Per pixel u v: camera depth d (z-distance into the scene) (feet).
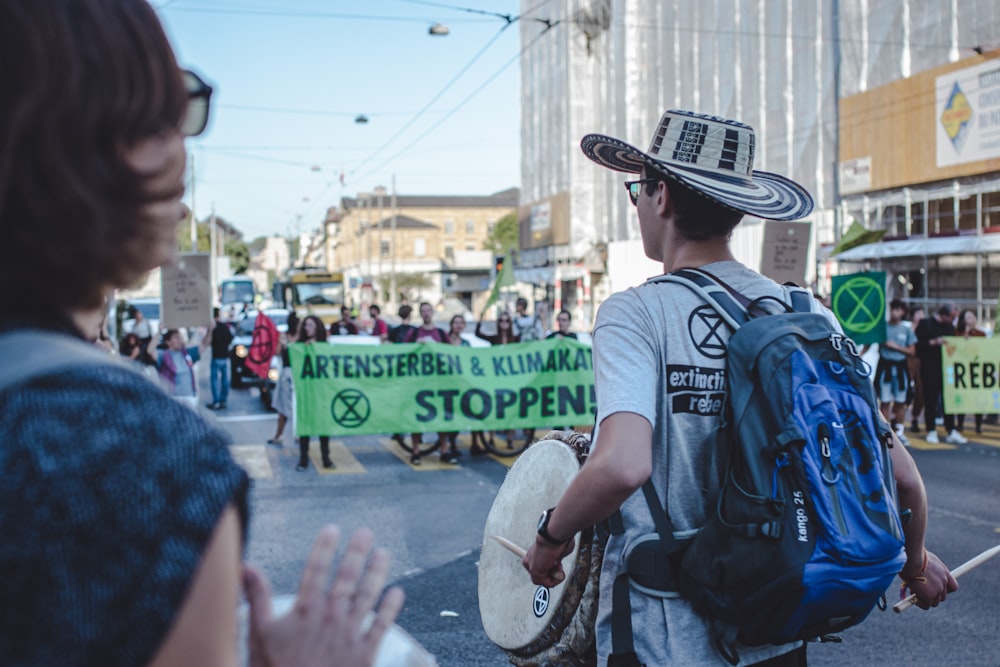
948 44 66.44
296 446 40.40
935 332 41.14
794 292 6.78
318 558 2.95
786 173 85.56
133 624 2.15
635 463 5.65
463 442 42.83
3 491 2.13
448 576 20.56
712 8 96.48
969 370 40.06
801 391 5.67
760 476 5.57
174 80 2.63
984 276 65.16
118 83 2.46
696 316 6.26
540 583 6.43
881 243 72.08
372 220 336.49
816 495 5.44
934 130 67.36
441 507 27.86
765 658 6.04
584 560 6.95
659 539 6.07
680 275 6.59
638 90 112.57
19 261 2.43
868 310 38.99
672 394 6.15
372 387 36.11
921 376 41.60
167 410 2.37
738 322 6.25
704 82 98.48
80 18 2.44
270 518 26.40
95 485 2.17
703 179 6.69
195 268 39.37
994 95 61.62
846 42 77.25
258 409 54.60
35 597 2.10
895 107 71.36
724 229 6.79
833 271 76.95
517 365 37.99
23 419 2.22
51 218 2.39
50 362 2.35
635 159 7.48
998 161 61.62
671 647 5.92
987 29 62.95
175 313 39.29
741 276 6.66
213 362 56.03
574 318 121.08
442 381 36.99
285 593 19.47
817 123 81.05
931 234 68.74
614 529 6.29
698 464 6.12
